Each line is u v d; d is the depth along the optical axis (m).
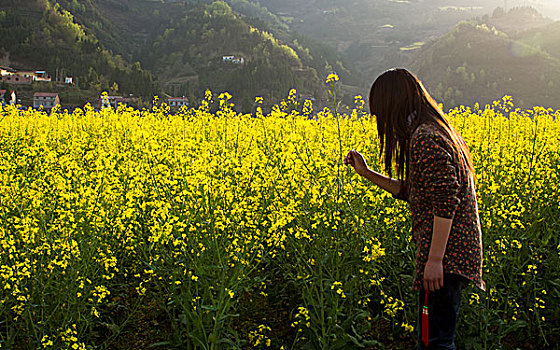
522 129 7.71
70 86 127.44
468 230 2.99
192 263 4.04
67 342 3.89
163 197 4.87
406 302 4.45
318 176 4.91
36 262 4.03
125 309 4.83
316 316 4.23
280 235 4.31
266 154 6.06
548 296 4.53
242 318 4.71
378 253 3.93
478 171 5.53
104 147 7.52
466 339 4.10
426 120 3.04
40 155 6.45
